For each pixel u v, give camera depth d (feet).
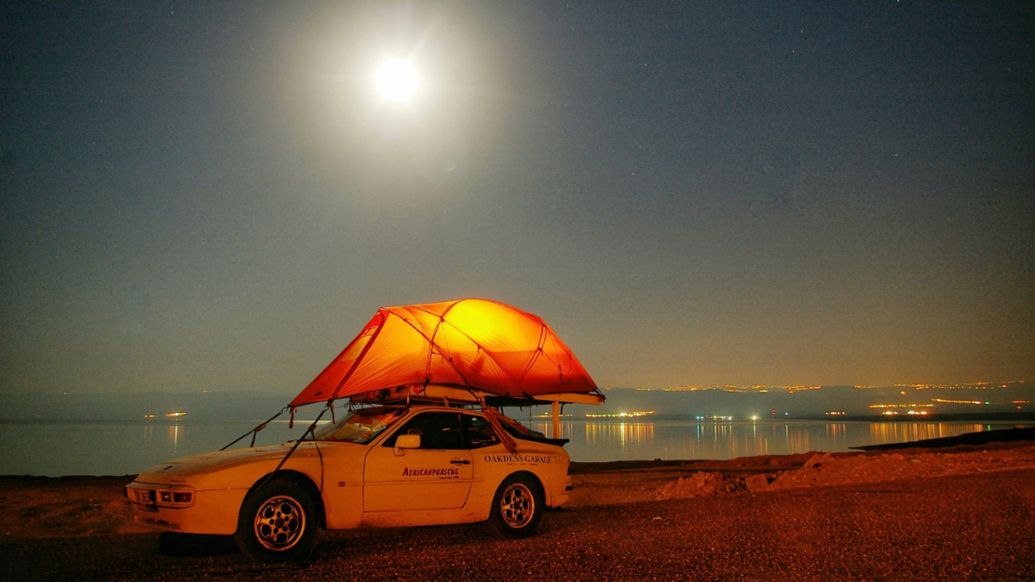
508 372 42.24
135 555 27.37
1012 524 32.86
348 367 39.04
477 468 31.17
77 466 127.65
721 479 57.36
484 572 23.66
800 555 26.45
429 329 40.45
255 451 28.58
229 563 25.71
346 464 28.53
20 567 24.82
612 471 82.94
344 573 23.59
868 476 61.72
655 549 27.78
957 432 305.32
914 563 24.95
